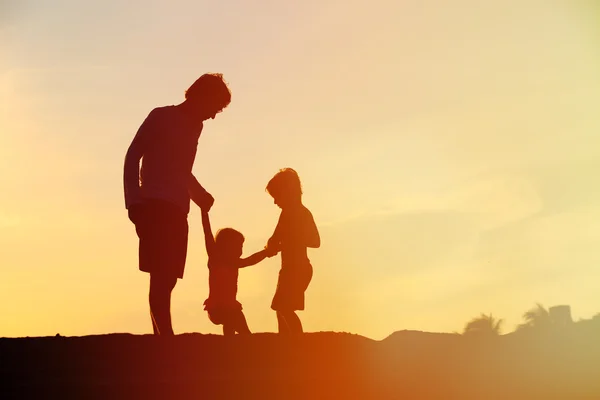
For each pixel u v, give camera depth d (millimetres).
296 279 10594
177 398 6352
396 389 6742
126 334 7793
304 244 10672
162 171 8695
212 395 6418
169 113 8891
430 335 8234
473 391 6727
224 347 7520
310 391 6617
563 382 6949
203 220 10125
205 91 9016
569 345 7906
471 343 8078
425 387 6828
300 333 8039
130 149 8703
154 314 8516
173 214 8625
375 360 7484
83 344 7492
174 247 8625
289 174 10867
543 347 7941
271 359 7344
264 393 6500
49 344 7508
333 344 7793
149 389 6441
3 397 6270
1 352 7289
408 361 7500
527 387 6855
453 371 7230
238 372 6996
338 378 6902
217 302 10992
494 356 7727
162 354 7309
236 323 11070
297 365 7258
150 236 8578
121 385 6492
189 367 7090
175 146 8773
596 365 7293
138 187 8570
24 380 6699
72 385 6496
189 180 9906
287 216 10703
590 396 6605
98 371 6930
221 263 10961
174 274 8641
